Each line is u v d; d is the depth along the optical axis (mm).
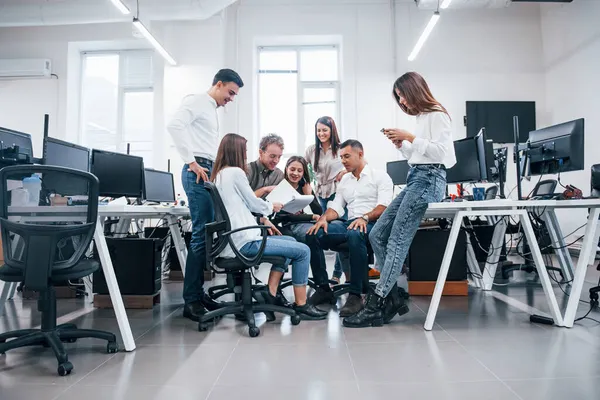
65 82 6035
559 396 1232
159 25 5797
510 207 2107
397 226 2000
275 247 2057
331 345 1763
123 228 3367
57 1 5492
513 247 3844
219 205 1943
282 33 5938
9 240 1563
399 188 4805
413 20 5965
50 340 1564
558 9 5578
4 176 1528
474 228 3320
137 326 2121
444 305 2541
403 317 2252
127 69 6293
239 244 1988
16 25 5316
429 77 5941
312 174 3402
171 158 5746
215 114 2393
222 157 2113
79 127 6270
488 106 5777
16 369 1517
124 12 4492
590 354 1601
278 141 2766
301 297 2230
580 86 5207
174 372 1467
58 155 2541
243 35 5957
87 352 1702
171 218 3012
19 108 6020
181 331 2020
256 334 1904
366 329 2018
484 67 5949
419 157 1994
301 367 1502
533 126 5758
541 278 2053
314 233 2557
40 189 2309
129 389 1322
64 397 1269
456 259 2842
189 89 5734
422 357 1594
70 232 1562
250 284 2096
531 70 5945
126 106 6332
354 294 2324
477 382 1347
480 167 2668
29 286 1517
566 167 2449
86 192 1681
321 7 5941
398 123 5848
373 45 5922
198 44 5758
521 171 2859
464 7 5648
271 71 6203
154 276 2588
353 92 5895
